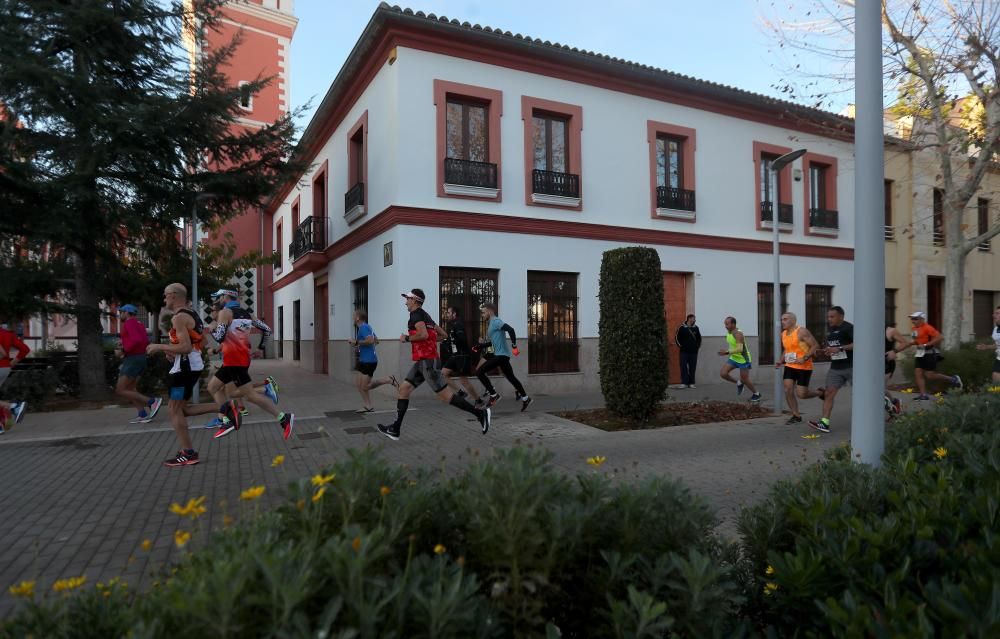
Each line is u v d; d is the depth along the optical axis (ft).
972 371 41.86
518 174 42.50
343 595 4.96
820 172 59.67
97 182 35.88
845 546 6.88
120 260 41.73
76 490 18.19
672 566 6.58
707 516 7.98
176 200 38.47
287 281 80.12
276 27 96.02
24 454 23.44
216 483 18.83
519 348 42.04
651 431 27.61
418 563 5.89
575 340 44.88
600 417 31.19
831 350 27.50
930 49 39.70
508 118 42.29
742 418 31.27
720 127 51.78
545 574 6.26
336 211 54.24
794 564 6.79
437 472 8.91
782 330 32.96
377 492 7.10
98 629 5.61
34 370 37.11
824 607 5.96
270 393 26.05
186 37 41.11
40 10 32.99
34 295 36.58
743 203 52.90
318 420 31.19
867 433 12.90
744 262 52.85
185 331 20.85
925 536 7.20
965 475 9.64
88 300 39.50
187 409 22.95
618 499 7.54
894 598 5.75
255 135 40.73
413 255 38.99
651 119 48.32
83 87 32.71
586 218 44.98
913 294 64.49
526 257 42.60
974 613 5.37
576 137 44.68
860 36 13.50
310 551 5.22
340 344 52.90
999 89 38.34
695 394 43.24
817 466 10.62
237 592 4.66
